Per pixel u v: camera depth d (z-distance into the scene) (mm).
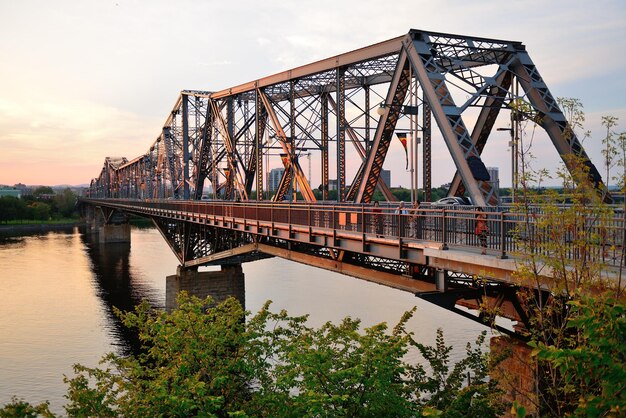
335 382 12781
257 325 16266
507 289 16859
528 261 12531
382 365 12875
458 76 28625
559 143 28062
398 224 21516
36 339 47875
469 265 17109
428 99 26734
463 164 24688
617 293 10016
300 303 53844
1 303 63406
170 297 57469
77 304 63062
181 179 96688
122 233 143250
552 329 11688
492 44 30188
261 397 13953
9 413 12172
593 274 10977
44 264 98750
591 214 12023
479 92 27578
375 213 23188
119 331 51094
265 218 35875
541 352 7434
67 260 104875
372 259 29328
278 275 73500
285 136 44906
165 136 105688
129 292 71062
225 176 64062
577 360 7328
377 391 12664
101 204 138250
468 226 17859
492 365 14086
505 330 16031
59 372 38969
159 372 14602
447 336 39594
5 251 121750
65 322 54344
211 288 56594
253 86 51062
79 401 13117
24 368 39844
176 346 14766
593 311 7426
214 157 72312
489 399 13367
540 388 13008
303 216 30203
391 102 29953
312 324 44125
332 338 14445
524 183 12102
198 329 14844
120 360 15172
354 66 37531
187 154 88438
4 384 36531
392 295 57188
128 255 114250
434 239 19844
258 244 40812
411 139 28359
